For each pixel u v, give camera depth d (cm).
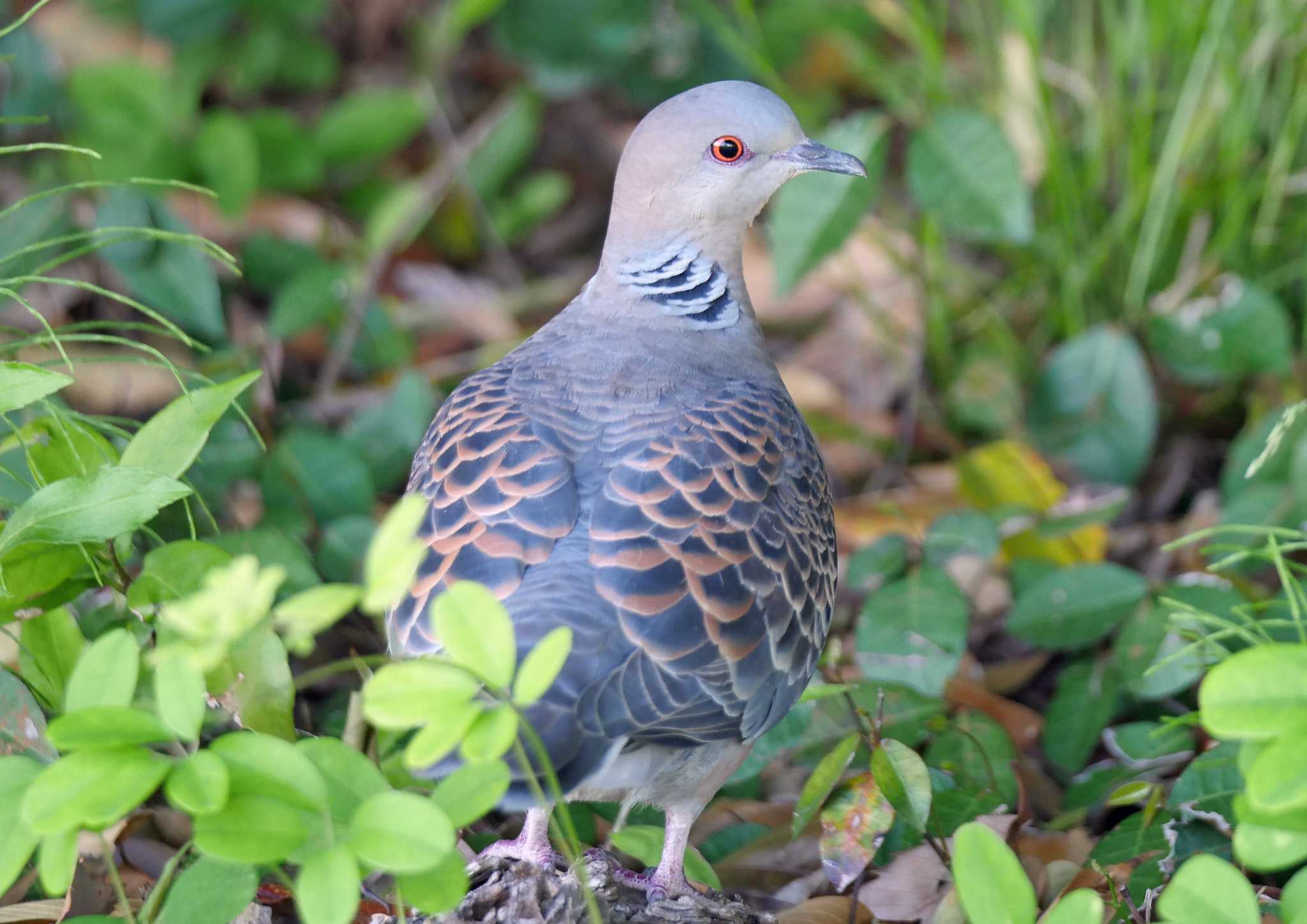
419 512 539
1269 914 720
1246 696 549
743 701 696
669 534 693
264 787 554
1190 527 1180
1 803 562
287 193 1528
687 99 884
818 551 777
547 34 1567
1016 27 1327
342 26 1750
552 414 761
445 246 1541
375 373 1324
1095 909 555
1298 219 1295
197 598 548
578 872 664
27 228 1129
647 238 890
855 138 1152
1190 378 1245
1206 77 1231
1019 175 1142
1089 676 952
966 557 1070
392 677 548
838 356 1404
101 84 1418
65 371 1106
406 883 565
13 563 740
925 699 898
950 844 841
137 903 768
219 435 1044
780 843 869
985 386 1312
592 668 642
